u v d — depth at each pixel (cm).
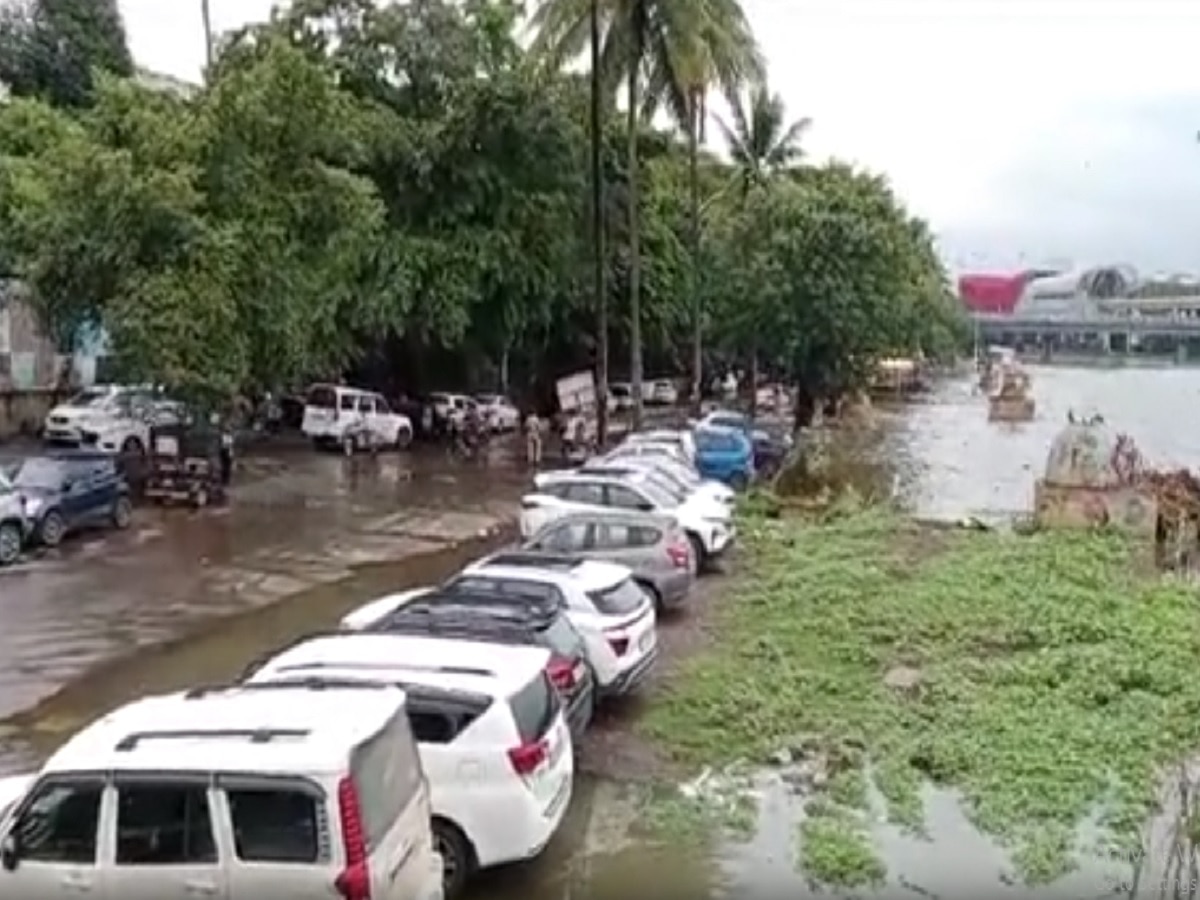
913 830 1337
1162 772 1508
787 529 3116
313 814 842
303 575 2494
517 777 1127
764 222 5581
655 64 4300
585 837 1307
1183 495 3108
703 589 2456
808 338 5391
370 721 907
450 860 1120
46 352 4238
